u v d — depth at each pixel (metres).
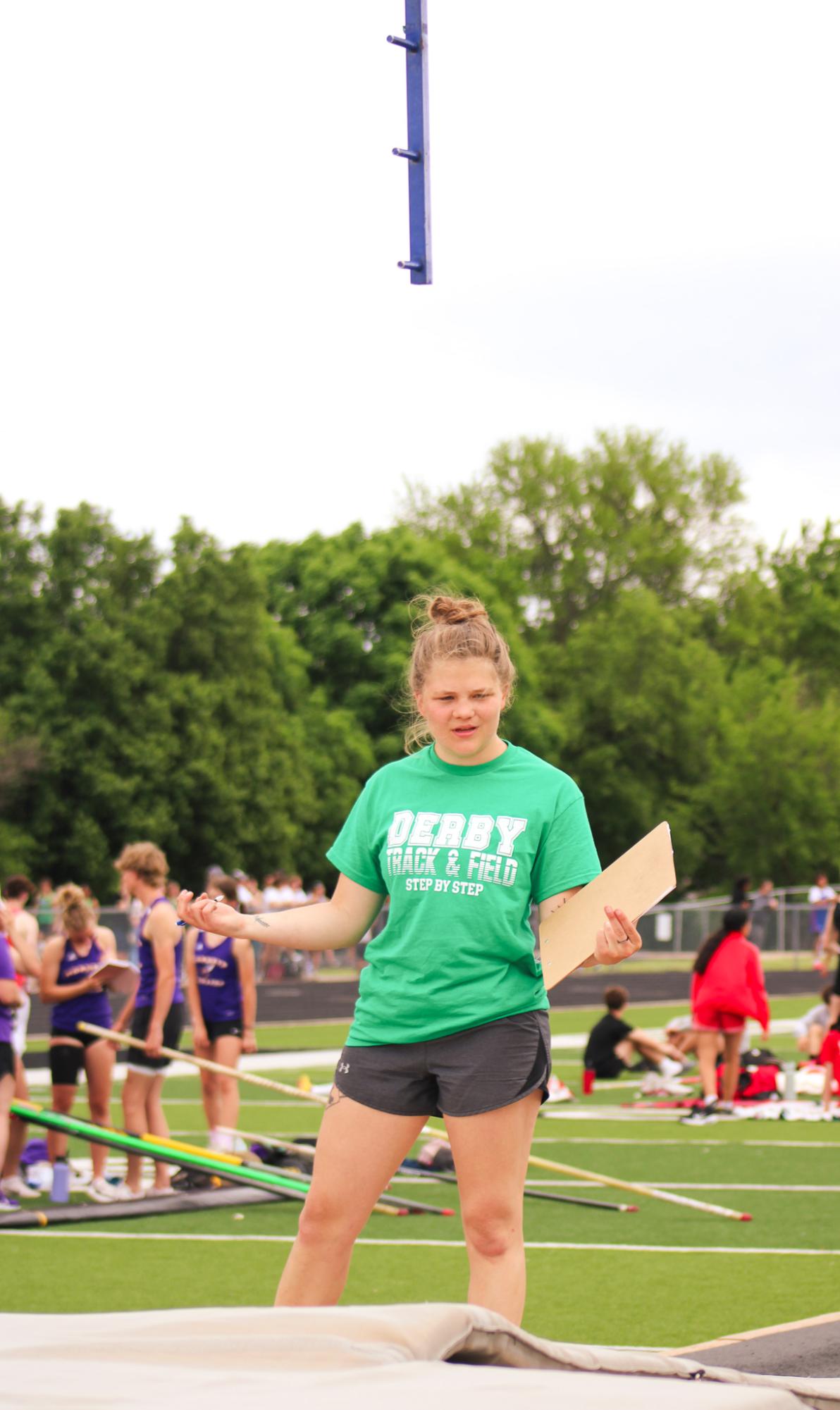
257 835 109.75
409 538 127.19
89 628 105.19
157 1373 5.27
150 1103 22.03
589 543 150.00
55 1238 18.22
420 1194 22.05
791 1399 5.50
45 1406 4.90
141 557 110.25
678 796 139.25
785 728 131.75
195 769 106.81
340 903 9.12
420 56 20.03
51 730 104.12
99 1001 21.81
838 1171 23.92
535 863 8.74
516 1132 8.52
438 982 8.52
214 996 23.12
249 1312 5.96
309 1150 21.70
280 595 126.94
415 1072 8.59
